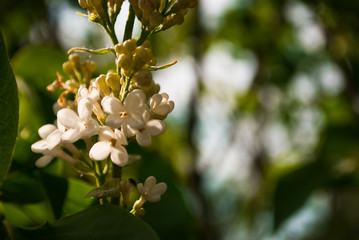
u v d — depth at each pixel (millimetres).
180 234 2629
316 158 4402
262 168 7566
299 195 4102
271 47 6945
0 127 1677
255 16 6902
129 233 1513
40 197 2383
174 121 7293
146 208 2629
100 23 1832
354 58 5246
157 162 2916
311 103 7098
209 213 6590
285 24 6625
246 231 7895
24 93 2764
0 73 1605
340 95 5891
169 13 1862
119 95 1764
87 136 1680
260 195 7426
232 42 7215
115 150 1600
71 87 1946
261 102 7594
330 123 4715
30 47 2977
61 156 1847
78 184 2367
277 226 4035
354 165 4309
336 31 5316
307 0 5367
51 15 5223
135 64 1696
